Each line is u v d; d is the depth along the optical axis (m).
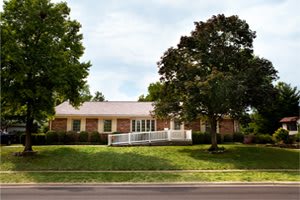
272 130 53.47
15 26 25.50
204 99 26.30
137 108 41.75
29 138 26.73
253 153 27.66
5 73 24.38
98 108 41.19
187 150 28.80
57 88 26.23
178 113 29.05
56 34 26.72
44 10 26.27
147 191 14.79
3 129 49.94
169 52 29.67
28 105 26.39
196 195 13.55
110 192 14.51
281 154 27.50
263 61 28.22
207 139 35.25
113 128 39.94
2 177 19.00
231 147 30.58
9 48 23.69
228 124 39.91
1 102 26.61
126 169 22.03
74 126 39.59
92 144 35.75
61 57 25.56
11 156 25.52
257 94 26.61
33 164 23.16
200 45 29.09
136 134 32.53
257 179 18.31
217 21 29.55
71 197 13.12
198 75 28.19
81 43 29.30
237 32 29.12
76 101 28.94
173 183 17.34
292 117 52.78
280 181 17.77
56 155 25.80
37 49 25.19
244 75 26.72
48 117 29.62
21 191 14.95
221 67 28.72
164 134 33.16
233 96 24.84
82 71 27.98
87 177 18.97
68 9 29.27
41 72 25.53
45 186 16.75
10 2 25.69
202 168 22.44
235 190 15.05
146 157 25.20
